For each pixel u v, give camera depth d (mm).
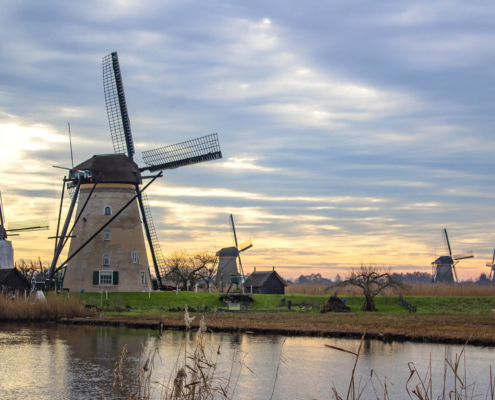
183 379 9625
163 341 34000
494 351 32219
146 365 10891
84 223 59250
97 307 53875
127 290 59250
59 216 55281
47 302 48156
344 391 22188
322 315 52688
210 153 57625
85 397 20703
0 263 60500
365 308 60875
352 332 37219
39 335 37344
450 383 23766
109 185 59625
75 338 35750
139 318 46062
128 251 59844
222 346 32656
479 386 23188
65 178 57875
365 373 25797
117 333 38188
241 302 61250
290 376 24875
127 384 22656
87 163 59375
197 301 60969
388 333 36500
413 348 32969
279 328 39469
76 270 58844
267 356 29719
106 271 58625
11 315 46594
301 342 34969
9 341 34469
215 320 45594
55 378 23906
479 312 59031
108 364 26875
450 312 59281
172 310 55531
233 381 23484
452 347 33500
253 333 39094
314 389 22438
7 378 23969
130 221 60438
